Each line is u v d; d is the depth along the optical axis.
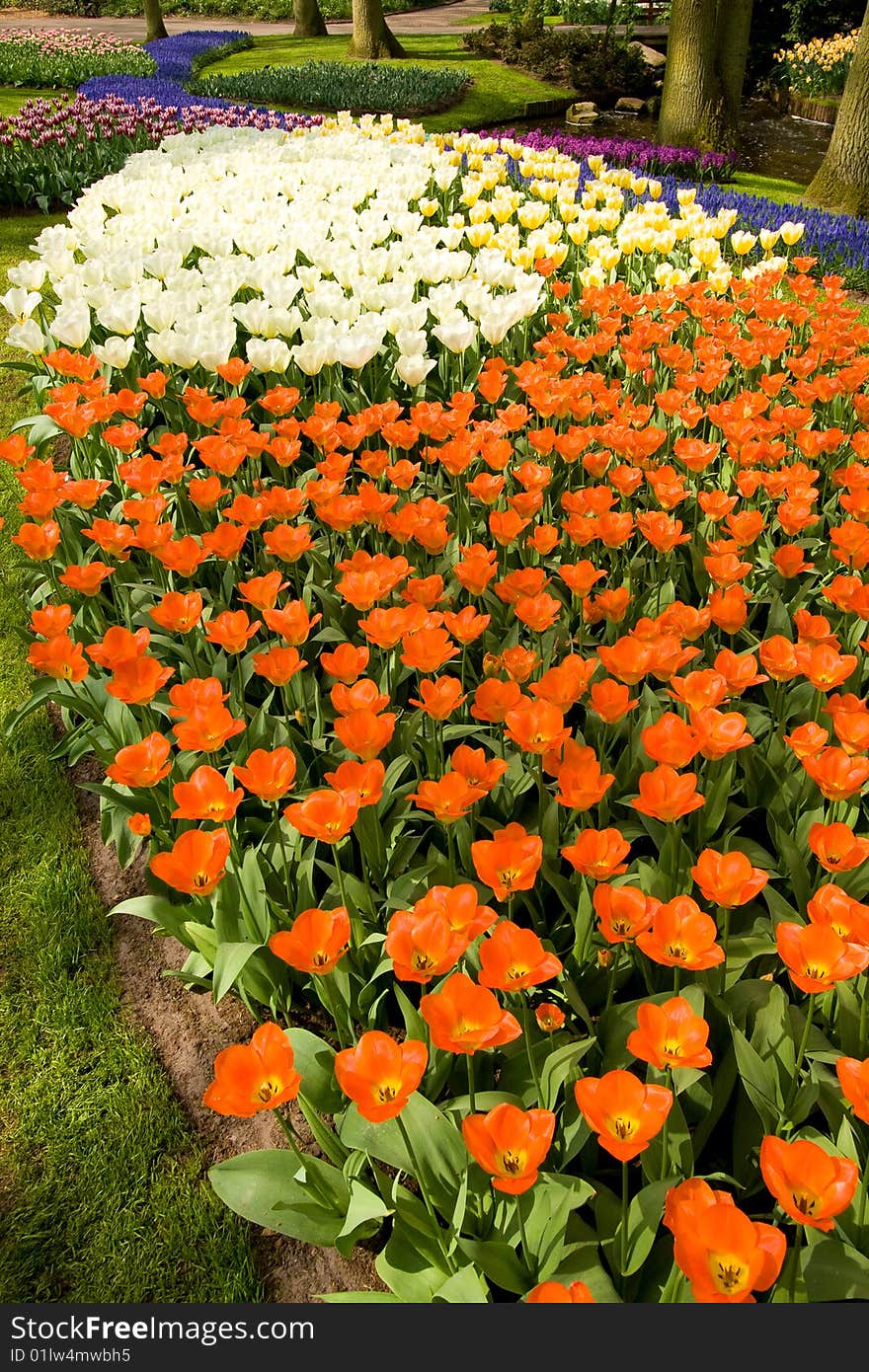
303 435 4.97
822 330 5.32
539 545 3.29
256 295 6.12
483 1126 1.49
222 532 3.12
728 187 15.90
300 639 2.63
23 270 5.13
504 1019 1.60
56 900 3.17
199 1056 2.70
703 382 4.69
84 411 3.93
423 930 1.73
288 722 3.26
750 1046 1.98
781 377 4.72
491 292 6.22
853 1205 1.79
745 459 3.96
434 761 2.74
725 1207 1.27
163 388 4.33
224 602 3.73
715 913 2.51
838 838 1.89
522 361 5.81
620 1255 1.80
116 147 12.45
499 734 3.01
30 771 3.74
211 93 21.59
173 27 38.44
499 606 3.61
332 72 23.00
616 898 1.83
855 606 2.67
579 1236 1.85
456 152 9.13
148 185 7.42
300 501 3.43
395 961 1.67
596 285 6.28
